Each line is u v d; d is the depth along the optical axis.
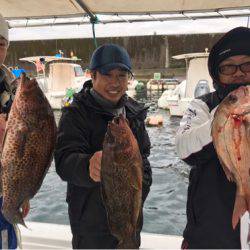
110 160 1.88
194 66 16.53
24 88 2.00
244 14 3.68
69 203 2.40
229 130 1.89
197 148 2.06
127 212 1.93
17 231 2.17
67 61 20.59
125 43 32.12
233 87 2.19
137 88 25.23
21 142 1.98
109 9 3.63
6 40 2.53
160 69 31.88
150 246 3.13
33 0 3.39
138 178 1.93
